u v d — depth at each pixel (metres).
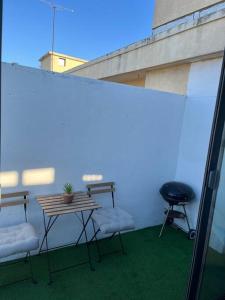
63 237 2.72
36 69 2.25
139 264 2.52
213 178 1.62
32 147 2.36
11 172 2.29
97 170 2.80
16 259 2.46
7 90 2.14
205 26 2.89
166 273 2.40
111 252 2.71
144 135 3.09
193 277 1.74
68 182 2.63
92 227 2.87
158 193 3.39
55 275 2.28
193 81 3.24
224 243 1.96
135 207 3.23
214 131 1.57
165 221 3.23
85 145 2.66
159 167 3.32
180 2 3.76
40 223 2.55
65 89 2.43
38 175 2.44
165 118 3.22
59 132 2.48
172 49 3.38
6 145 2.22
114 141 2.86
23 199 2.37
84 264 2.46
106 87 2.68
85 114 2.60
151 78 4.11
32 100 2.28
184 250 2.83
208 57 3.00
